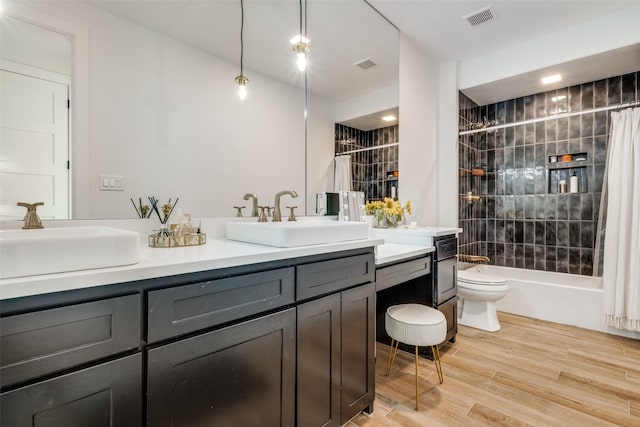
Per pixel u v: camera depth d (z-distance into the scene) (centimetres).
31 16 109
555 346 227
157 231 138
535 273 332
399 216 250
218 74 161
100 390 71
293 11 193
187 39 149
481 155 371
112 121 127
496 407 157
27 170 108
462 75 312
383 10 229
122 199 130
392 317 174
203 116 156
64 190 115
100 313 71
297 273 115
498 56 290
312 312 120
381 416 151
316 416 123
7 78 105
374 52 239
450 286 230
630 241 239
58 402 65
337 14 214
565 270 322
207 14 156
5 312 60
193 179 152
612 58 252
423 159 296
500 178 363
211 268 89
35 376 63
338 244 129
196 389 88
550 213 331
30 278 63
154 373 79
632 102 263
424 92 296
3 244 62
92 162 122
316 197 212
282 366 110
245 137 174
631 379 182
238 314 97
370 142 245
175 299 83
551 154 328
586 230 310
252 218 177
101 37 124
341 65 221
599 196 302
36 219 104
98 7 123
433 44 278
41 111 111
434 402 162
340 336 133
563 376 186
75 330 68
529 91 326
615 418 148
